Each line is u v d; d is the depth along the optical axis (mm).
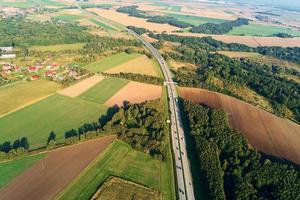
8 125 190750
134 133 185375
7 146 170625
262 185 149625
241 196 139250
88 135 177750
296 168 166875
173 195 142875
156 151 169125
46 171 151250
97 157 163250
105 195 138375
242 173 156625
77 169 153500
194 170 160375
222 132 185625
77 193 139125
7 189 139125
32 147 170625
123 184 145750
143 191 142750
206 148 168625
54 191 139125
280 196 140375
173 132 194500
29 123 194375
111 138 180500
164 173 156125
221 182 146500
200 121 199125
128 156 166375
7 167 152750
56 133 185625
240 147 173625
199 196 143625
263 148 184750
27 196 135750
